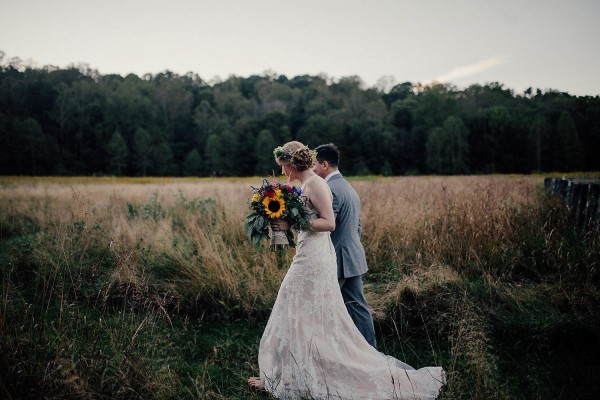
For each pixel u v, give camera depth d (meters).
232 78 120.50
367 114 84.12
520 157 68.69
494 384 2.69
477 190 7.51
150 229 6.36
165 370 2.83
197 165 69.31
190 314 4.20
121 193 11.39
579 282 4.18
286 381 2.80
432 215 5.99
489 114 76.38
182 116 85.81
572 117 70.25
